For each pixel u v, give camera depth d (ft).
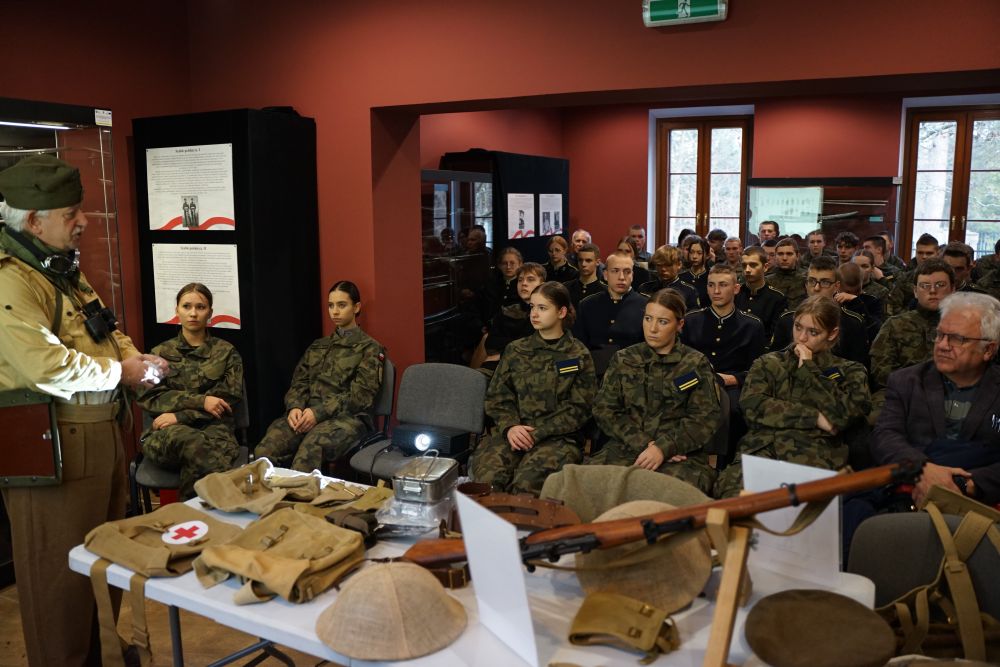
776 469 4.78
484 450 11.32
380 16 14.17
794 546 5.41
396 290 15.60
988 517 5.76
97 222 12.13
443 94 13.88
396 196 15.44
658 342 10.80
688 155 32.37
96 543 6.32
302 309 14.89
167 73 15.47
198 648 9.35
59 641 7.55
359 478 13.29
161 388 11.80
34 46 13.04
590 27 12.65
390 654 4.75
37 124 11.10
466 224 21.13
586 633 4.79
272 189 13.93
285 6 14.92
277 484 7.41
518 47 13.19
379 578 4.99
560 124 32.30
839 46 11.33
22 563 7.48
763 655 4.55
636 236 27.30
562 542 4.78
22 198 7.15
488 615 4.98
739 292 17.49
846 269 15.81
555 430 11.16
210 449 11.04
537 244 25.95
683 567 5.16
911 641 5.57
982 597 5.64
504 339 18.03
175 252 14.23
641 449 10.46
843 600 5.01
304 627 5.16
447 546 5.66
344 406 12.55
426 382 12.20
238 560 5.72
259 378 13.93
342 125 14.76
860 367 10.23
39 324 7.02
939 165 29.66
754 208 29.73
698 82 12.13
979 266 22.93
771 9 11.58
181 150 13.83
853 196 28.48
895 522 6.03
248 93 15.49
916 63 11.00
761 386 10.39
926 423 8.57
